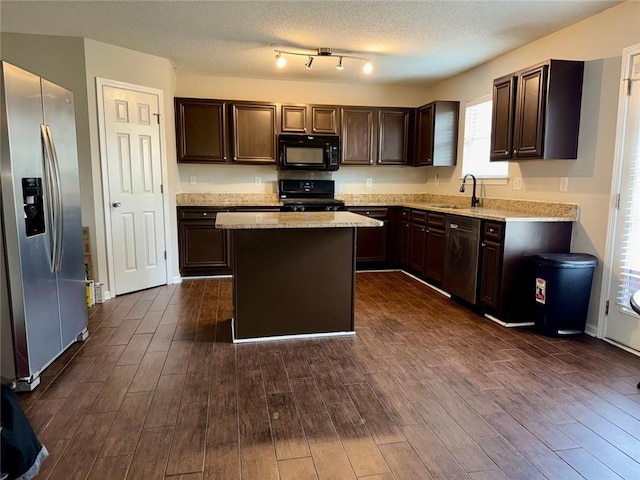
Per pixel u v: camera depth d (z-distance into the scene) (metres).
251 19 3.37
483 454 1.85
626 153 2.97
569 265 3.08
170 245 4.79
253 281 3.08
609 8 3.05
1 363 2.30
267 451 1.86
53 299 2.62
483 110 4.69
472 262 3.78
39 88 2.46
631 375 2.59
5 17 3.37
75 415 2.13
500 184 4.36
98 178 4.03
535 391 2.39
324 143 5.33
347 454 1.84
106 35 3.78
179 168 5.39
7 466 1.60
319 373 2.60
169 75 4.63
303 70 4.98
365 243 5.48
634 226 2.93
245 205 5.11
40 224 2.49
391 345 3.04
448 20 3.35
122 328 3.35
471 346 3.03
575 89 3.29
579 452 1.87
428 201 5.94
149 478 1.69
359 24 3.46
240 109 5.15
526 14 3.20
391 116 5.59
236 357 2.83
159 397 2.30
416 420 2.10
